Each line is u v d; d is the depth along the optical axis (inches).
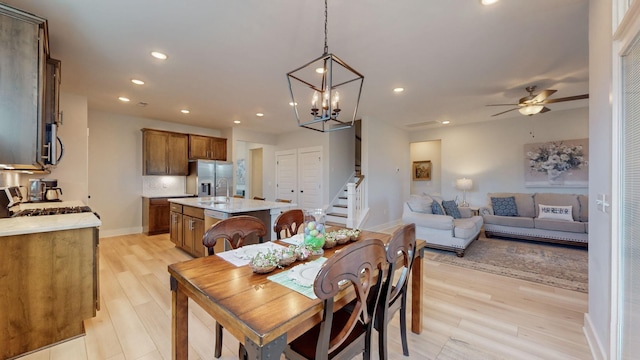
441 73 125.4
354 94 156.3
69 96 150.4
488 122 234.1
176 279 52.6
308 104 175.0
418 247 74.6
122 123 206.7
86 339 76.3
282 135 289.3
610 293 59.0
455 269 133.5
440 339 76.9
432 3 75.6
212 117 213.2
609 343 58.9
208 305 41.4
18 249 69.9
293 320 35.4
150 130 209.9
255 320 34.9
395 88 145.6
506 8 78.0
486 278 121.9
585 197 182.9
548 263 142.3
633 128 50.9
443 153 258.4
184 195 226.8
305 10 78.4
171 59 110.1
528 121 215.6
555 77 130.3
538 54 106.8
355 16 81.4
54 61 96.7
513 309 94.0
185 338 55.2
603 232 65.0
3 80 68.9
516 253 160.7
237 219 70.3
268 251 63.3
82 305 78.5
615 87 56.4
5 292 68.1
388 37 93.8
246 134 264.5
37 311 72.1
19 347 69.5
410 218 169.5
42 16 80.0
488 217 200.1
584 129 194.4
